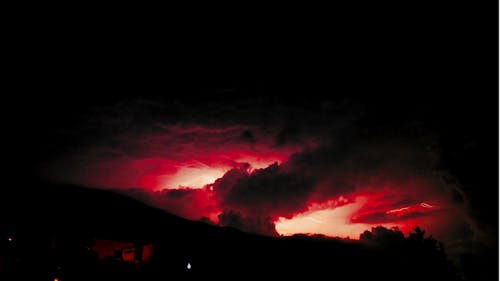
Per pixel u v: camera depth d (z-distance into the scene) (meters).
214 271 11.18
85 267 10.54
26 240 10.39
